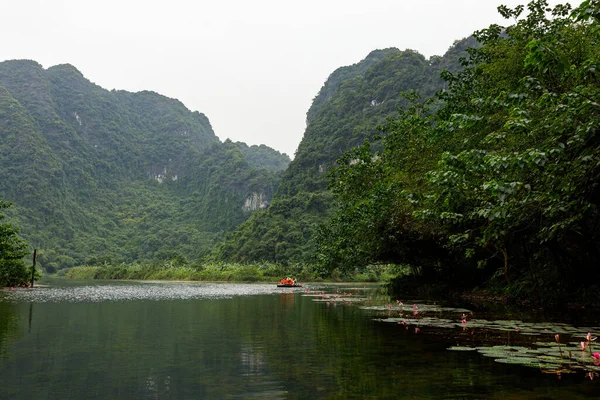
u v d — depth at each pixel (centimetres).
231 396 410
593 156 699
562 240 1188
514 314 1097
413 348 638
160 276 7038
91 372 509
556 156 714
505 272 1477
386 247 1995
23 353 624
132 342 720
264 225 9275
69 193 16025
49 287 3397
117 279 7588
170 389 434
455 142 1404
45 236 12838
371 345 669
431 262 2194
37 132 16100
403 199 1560
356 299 1867
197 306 1489
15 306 1448
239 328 895
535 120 841
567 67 676
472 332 789
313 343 696
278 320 1034
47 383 459
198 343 707
